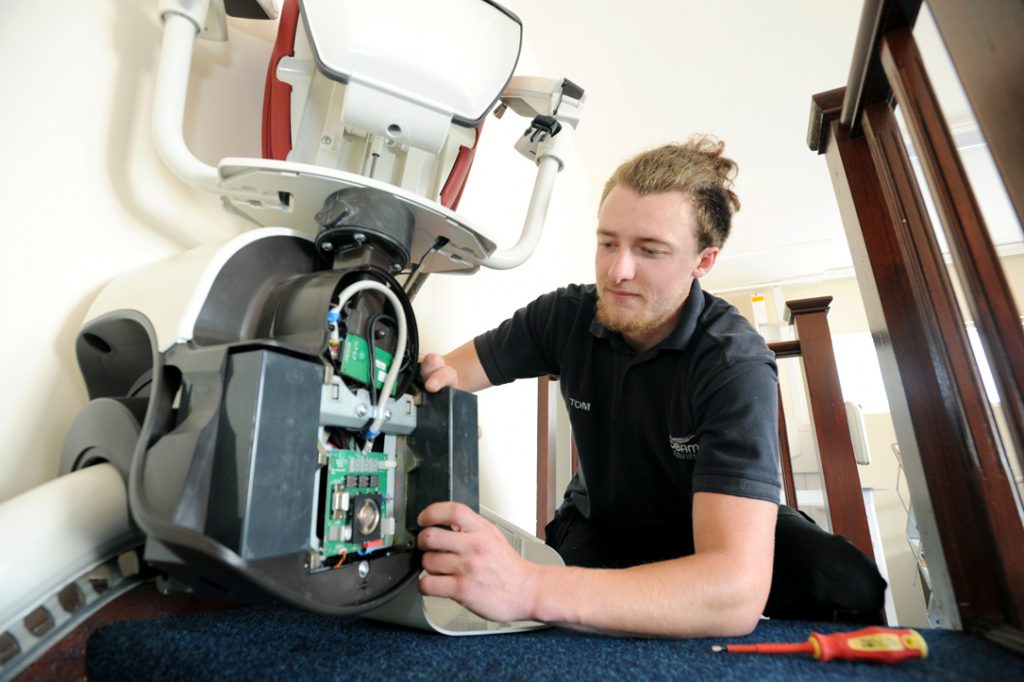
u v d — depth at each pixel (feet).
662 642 1.78
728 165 3.08
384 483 1.89
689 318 2.88
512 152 6.49
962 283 1.76
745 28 7.17
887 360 2.29
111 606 1.72
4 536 1.45
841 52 7.49
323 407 1.61
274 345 1.45
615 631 1.73
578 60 7.81
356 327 1.86
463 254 2.64
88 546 1.61
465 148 2.81
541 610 1.69
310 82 2.49
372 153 2.47
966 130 8.40
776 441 2.33
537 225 3.02
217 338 1.70
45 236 2.11
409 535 1.98
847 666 1.43
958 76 1.59
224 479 1.34
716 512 2.08
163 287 1.82
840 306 13.88
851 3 6.70
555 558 2.73
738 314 2.99
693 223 2.64
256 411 1.35
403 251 2.09
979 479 1.83
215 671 1.38
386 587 1.71
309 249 2.18
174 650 1.49
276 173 1.96
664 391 2.93
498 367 3.48
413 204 2.12
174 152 2.20
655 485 3.10
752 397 2.36
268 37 3.22
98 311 2.03
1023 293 11.34
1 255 1.98
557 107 3.02
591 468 3.30
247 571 1.21
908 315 2.22
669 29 7.24
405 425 2.00
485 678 1.36
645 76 8.08
